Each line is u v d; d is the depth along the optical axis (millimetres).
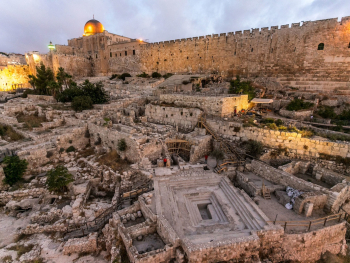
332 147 21484
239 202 16797
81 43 96438
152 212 15273
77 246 14617
